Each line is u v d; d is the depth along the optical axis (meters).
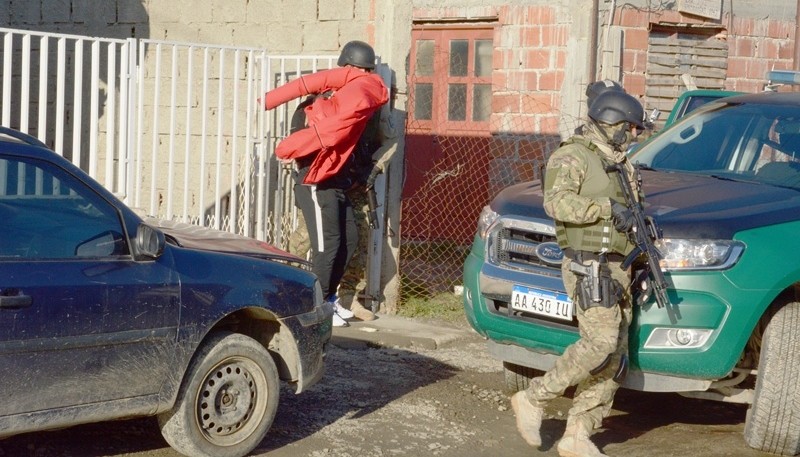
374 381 6.95
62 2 11.84
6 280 4.41
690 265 5.37
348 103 7.61
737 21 11.99
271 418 5.36
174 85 8.51
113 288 4.73
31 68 11.98
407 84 8.96
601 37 11.03
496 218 6.00
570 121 11.05
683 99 9.20
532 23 11.37
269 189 9.23
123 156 8.23
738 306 5.34
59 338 4.55
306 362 5.55
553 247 5.67
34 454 5.12
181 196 11.09
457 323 8.91
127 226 4.89
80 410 4.68
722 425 6.40
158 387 4.92
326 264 7.89
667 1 11.40
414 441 5.76
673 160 7.00
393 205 8.97
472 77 12.13
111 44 8.12
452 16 12.02
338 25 10.74
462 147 12.16
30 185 4.61
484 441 5.86
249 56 8.88
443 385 6.97
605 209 5.07
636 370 5.51
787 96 7.23
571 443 5.44
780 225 5.54
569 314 5.57
